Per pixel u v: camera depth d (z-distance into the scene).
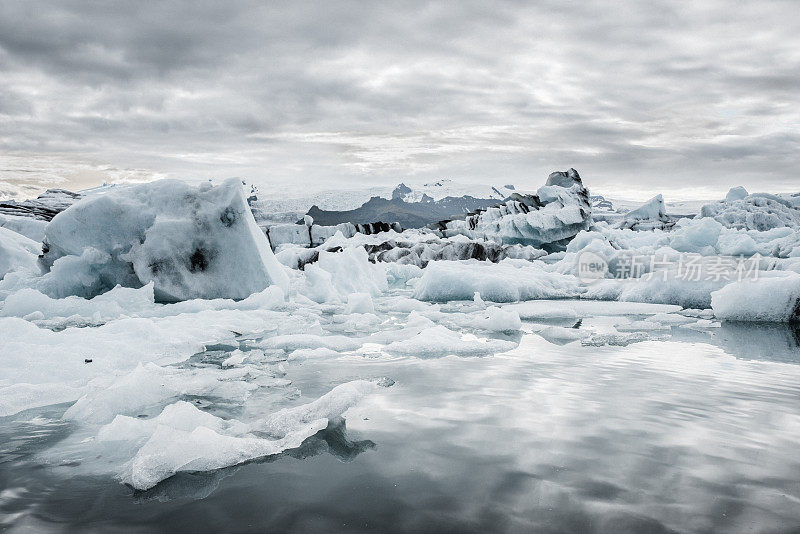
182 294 9.38
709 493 1.92
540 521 1.70
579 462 2.22
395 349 5.06
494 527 1.67
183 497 1.92
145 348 4.92
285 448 2.40
